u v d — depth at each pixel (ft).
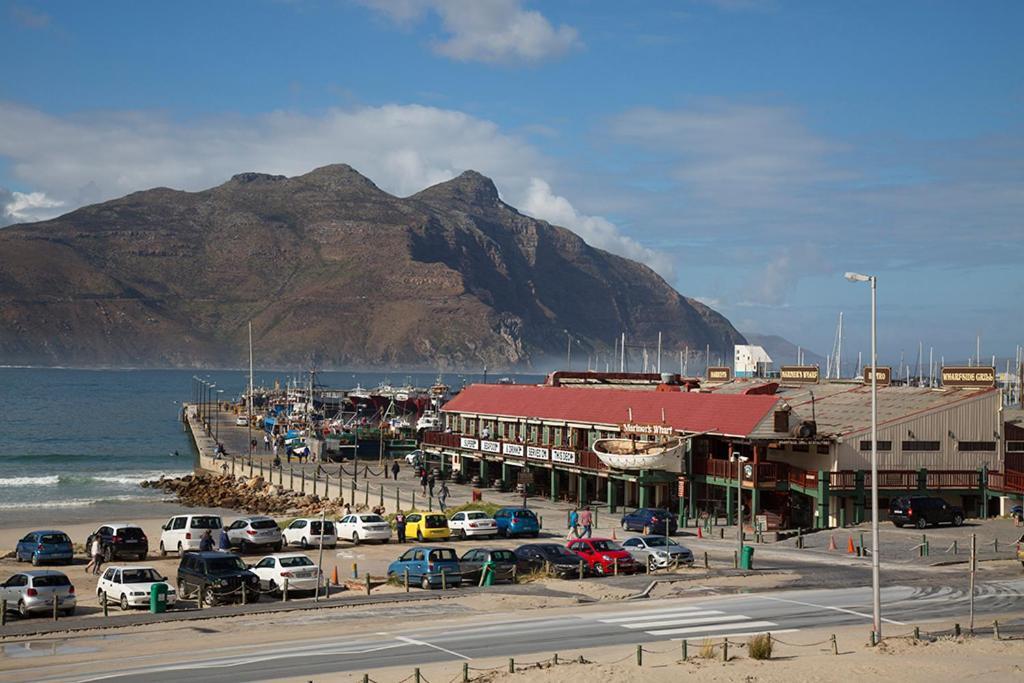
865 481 228.63
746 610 134.00
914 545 193.16
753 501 228.43
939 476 232.12
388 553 208.64
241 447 533.14
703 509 252.42
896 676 99.09
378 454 465.88
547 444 300.61
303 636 121.19
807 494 226.79
